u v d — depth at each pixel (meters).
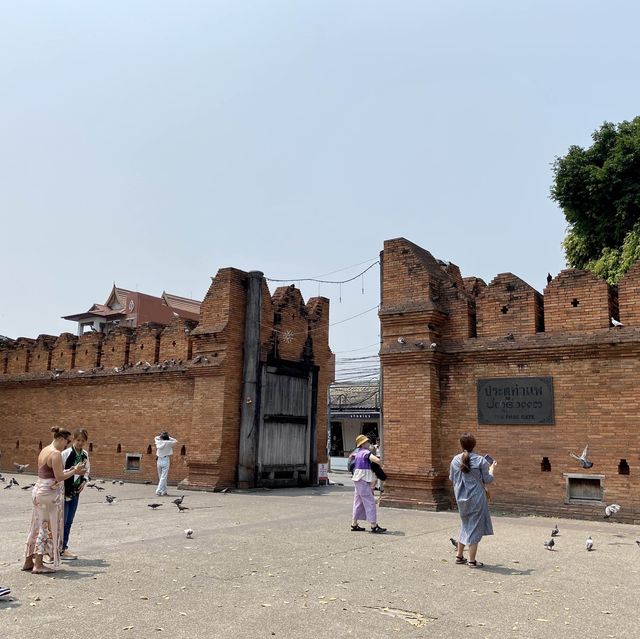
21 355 26.36
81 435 9.05
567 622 5.84
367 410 40.19
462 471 8.38
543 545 9.80
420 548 9.44
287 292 21.98
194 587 6.98
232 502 15.65
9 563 8.15
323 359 23.28
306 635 5.45
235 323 19.70
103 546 9.37
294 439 21.09
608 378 12.93
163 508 14.23
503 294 14.62
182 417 20.48
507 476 13.81
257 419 19.61
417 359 14.98
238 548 9.27
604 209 25.67
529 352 13.91
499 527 11.74
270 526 11.53
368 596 6.70
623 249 23.42
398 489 14.84
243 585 7.09
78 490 8.72
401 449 14.90
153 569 7.84
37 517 7.70
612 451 12.66
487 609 6.25
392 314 15.45
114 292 39.91
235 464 19.11
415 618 5.95
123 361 22.72
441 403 14.98
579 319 13.48
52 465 7.76
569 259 27.47
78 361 24.33
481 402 14.40
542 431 13.55
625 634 5.50
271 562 8.30
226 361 19.16
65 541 8.51
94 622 5.73
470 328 15.09
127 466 21.72
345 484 25.30
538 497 13.38
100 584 7.09
